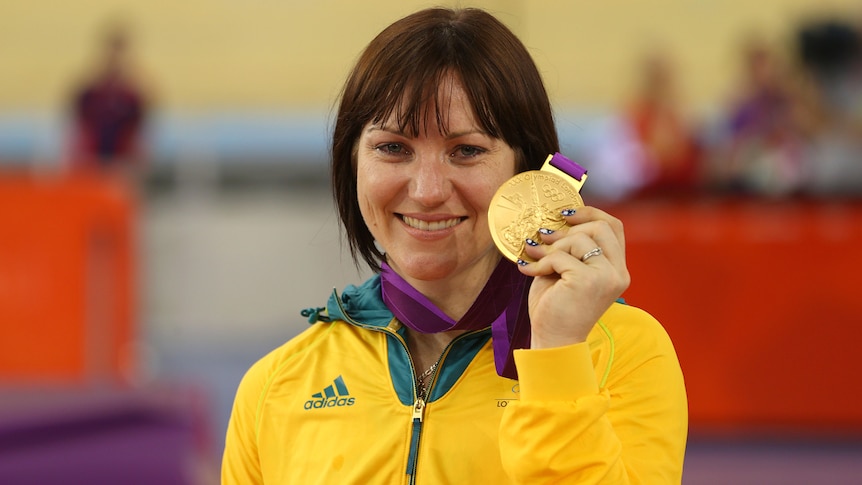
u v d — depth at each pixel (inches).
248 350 1171.3
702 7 1599.4
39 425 558.6
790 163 1110.4
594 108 1596.9
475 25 235.1
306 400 253.6
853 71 1237.1
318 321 270.4
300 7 1737.2
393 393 247.3
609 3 1621.6
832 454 715.4
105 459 512.4
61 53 1663.4
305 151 1524.4
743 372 753.0
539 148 239.3
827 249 744.3
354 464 242.8
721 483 663.8
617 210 780.0
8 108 1632.6
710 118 1459.2
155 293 1341.0
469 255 239.3
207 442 577.9
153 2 1695.4
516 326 236.8
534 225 225.5
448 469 236.7
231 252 1381.6
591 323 217.5
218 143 1504.7
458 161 234.2
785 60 1242.0
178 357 1125.1
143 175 1366.9
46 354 936.9
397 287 249.4
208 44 1701.5
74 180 952.9
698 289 754.8
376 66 234.8
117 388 645.3
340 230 265.4
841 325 744.3
